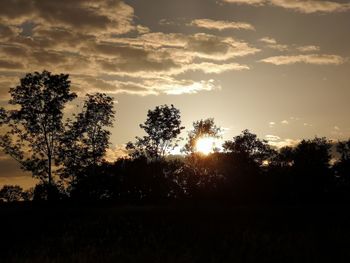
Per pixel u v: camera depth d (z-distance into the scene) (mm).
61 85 66438
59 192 69000
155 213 51719
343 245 25859
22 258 24734
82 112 71562
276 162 88750
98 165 75688
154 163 86312
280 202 76938
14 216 50406
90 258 23438
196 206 64625
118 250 25219
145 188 82625
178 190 84750
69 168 70062
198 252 24469
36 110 66750
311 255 23234
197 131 85875
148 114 87562
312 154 82875
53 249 27641
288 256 23109
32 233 37281
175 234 32906
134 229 37500
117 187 77875
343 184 81625
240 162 82750
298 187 78312
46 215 50875
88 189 71312
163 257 23109
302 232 31250
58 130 68125
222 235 31578
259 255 23469
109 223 42812
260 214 50562
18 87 66125
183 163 86625
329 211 53312
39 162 67312
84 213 52844
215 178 82000
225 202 75938
